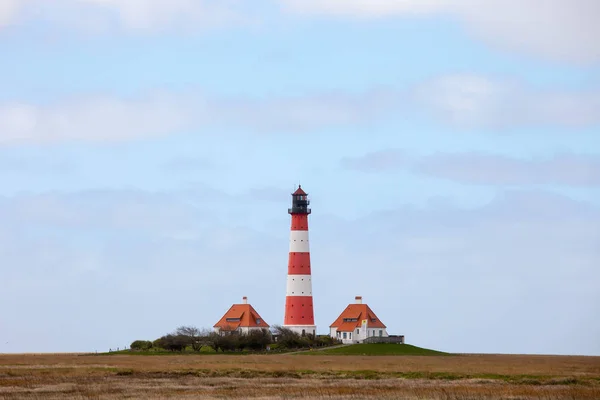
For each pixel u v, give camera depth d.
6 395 128.38
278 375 165.62
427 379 160.50
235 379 156.38
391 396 128.88
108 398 125.94
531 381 156.38
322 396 128.50
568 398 129.38
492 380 159.00
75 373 168.25
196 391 134.62
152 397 126.88
